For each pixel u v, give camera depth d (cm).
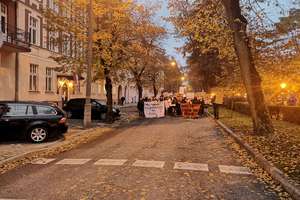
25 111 1622
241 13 1848
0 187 835
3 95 2848
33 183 873
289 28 2188
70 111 3212
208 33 2080
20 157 1230
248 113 3212
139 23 2919
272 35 2144
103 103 3173
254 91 1748
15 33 2889
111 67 2748
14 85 3022
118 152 1352
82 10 2753
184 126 2491
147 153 1326
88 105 2328
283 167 1012
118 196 764
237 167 1095
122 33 2808
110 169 1038
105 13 2706
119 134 2006
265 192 813
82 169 1039
